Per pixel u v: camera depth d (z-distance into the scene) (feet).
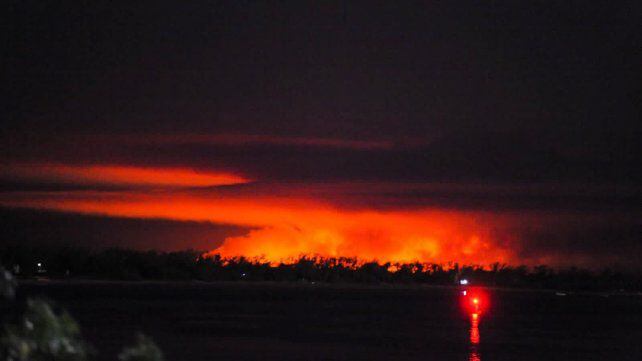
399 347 245.24
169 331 281.95
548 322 382.63
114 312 382.42
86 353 25.63
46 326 24.63
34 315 24.76
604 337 293.64
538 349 247.70
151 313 380.78
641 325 366.22
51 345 24.52
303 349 233.96
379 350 235.40
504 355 230.27
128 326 298.15
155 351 26.91
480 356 226.38
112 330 277.23
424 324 351.67
